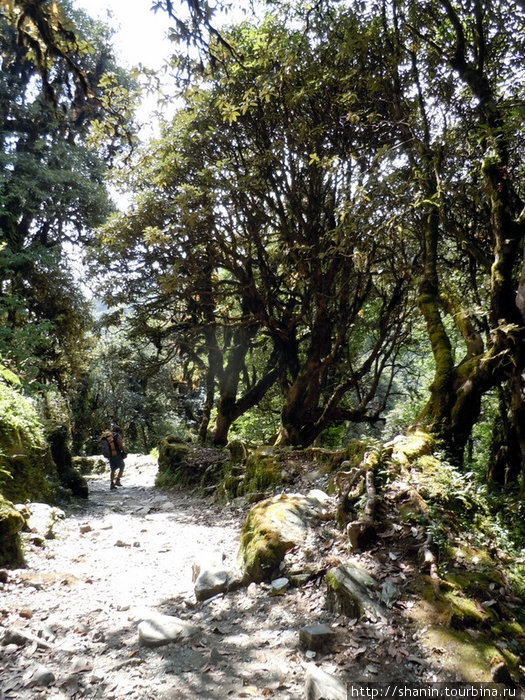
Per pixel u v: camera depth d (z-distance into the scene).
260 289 13.99
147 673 2.99
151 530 7.00
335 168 10.13
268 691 2.73
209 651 3.24
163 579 4.83
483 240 9.07
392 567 3.81
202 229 11.77
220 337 20.20
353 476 5.22
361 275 12.62
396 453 5.73
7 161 16.83
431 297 8.85
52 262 17.47
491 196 6.87
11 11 2.77
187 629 3.51
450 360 7.83
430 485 4.98
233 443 11.06
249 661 3.09
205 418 19.34
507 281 6.57
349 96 9.25
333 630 3.24
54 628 3.63
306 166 11.76
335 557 4.18
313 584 4.00
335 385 17.19
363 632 3.15
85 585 4.57
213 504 9.11
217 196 11.10
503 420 8.97
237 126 11.85
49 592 4.32
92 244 17.48
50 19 2.84
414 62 8.95
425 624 3.13
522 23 7.30
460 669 2.74
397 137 9.52
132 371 17.06
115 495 11.55
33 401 11.38
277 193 12.27
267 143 11.90
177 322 16.05
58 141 18.33
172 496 11.19
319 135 10.98
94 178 20.16
